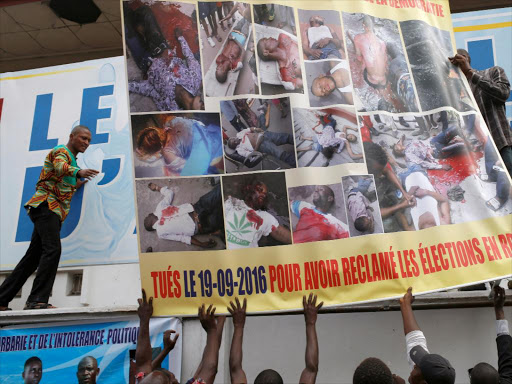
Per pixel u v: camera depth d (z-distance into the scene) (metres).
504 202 3.82
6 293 4.41
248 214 3.63
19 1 7.70
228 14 3.96
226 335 3.98
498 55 5.09
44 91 5.30
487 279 3.60
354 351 3.98
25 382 4.05
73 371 4.04
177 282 3.49
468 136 3.98
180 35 3.88
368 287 3.54
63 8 7.75
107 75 5.26
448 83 4.11
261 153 3.74
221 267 3.53
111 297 4.60
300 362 3.99
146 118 3.72
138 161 3.65
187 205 3.61
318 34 4.03
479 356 3.91
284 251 3.58
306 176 3.72
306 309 3.44
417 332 3.30
